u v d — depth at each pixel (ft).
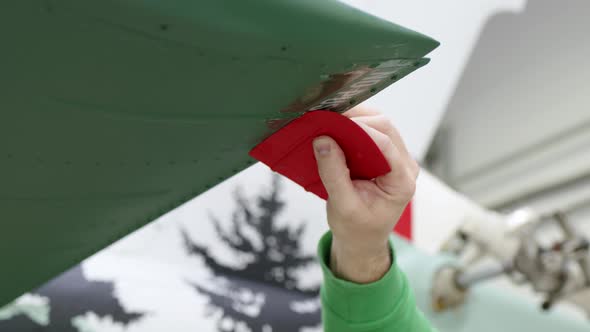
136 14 0.99
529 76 5.55
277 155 1.48
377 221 1.52
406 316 1.78
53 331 2.30
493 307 3.58
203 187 1.64
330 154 1.39
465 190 6.70
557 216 3.14
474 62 6.25
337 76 1.23
